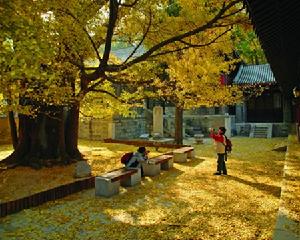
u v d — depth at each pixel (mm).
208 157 16031
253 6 4723
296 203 6469
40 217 7043
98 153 16812
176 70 12414
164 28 9297
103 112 15609
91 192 9234
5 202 7168
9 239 5855
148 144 19625
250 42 38344
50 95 8984
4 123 21641
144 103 29719
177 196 8766
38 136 12539
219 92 14812
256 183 10188
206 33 10438
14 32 4898
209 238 5828
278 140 24266
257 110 29797
